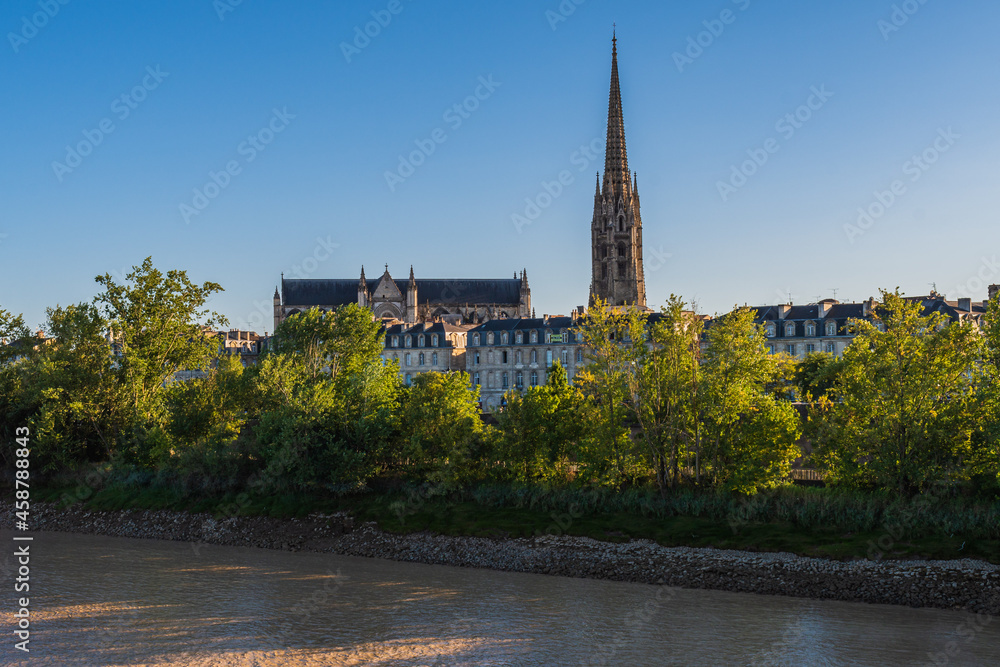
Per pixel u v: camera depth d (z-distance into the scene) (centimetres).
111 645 3244
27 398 6912
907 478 4572
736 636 3316
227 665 3034
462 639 3316
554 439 5406
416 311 17762
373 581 4259
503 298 18762
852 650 3138
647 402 5119
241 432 6838
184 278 7312
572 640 3291
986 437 4381
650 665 3019
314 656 3130
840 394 5181
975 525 4084
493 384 12300
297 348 7638
